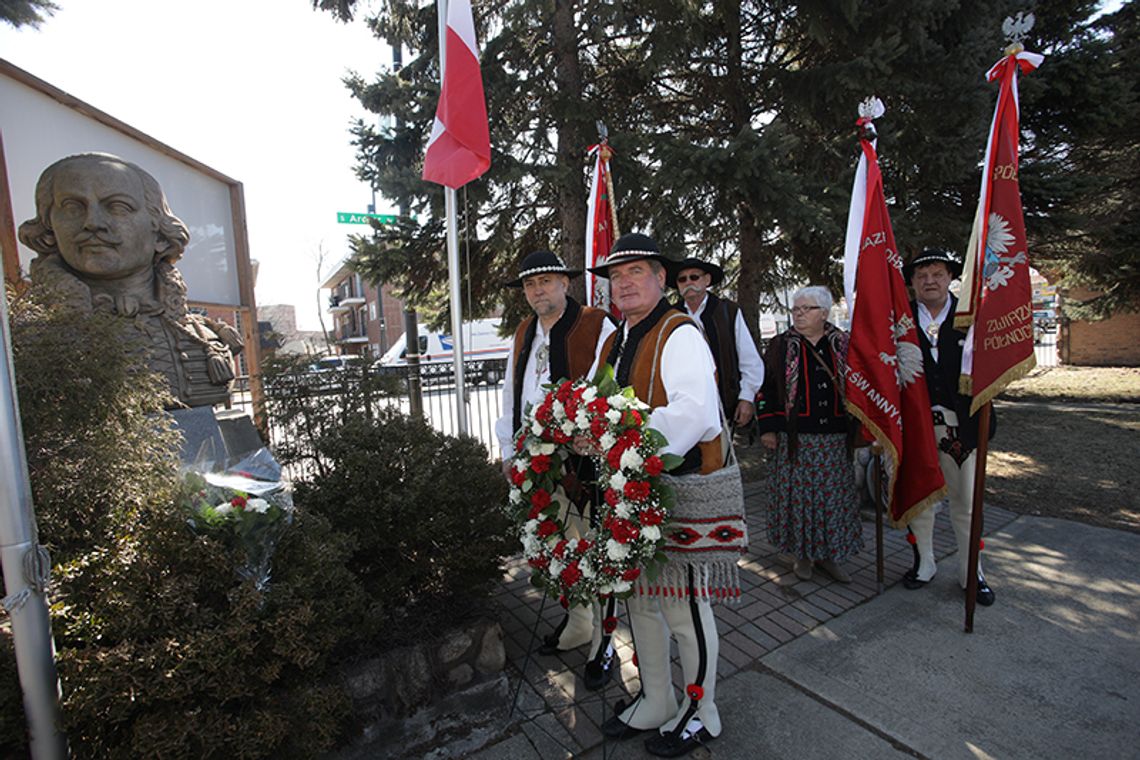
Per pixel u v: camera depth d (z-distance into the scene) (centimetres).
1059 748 207
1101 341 1446
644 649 217
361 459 244
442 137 393
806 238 546
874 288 313
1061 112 715
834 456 334
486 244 731
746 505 507
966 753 206
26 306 203
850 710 232
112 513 196
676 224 616
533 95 655
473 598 260
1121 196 845
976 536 281
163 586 172
